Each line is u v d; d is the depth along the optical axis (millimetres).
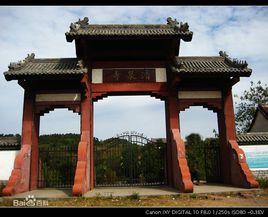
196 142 31344
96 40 19719
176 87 20000
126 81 20141
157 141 23203
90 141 19344
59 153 23578
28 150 18766
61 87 19891
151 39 19672
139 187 19625
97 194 16359
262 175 19797
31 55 21266
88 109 19453
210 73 18859
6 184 18031
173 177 19094
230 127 19875
